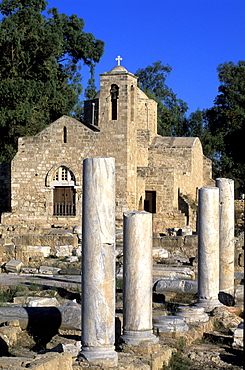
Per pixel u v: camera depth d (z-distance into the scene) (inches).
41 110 2819.9
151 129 2551.7
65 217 2112.5
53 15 3127.5
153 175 2201.0
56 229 1839.3
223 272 896.9
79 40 3176.7
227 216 903.7
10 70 2434.8
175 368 602.5
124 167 2055.9
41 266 1286.9
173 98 4079.7
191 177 2432.3
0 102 2402.8
